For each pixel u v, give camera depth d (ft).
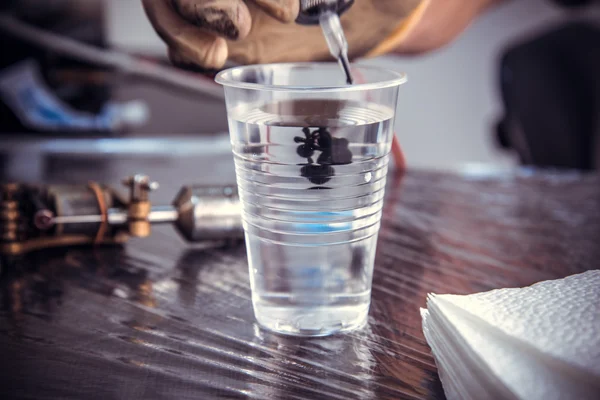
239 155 1.05
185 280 1.34
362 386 1.02
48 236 1.42
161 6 1.17
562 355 0.87
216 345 1.11
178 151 2.48
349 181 1.03
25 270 1.38
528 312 0.95
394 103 1.06
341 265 1.09
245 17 1.12
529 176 2.04
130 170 2.13
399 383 1.02
